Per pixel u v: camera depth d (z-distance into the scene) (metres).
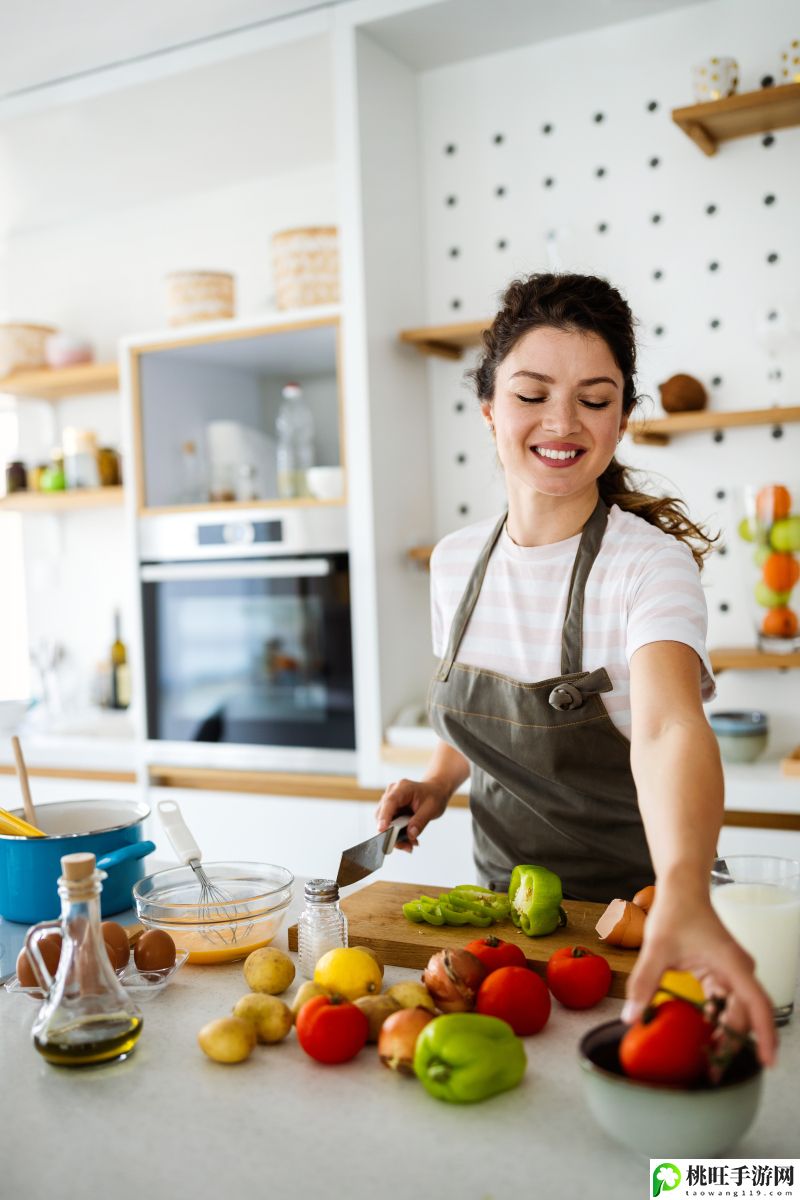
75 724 3.25
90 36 2.52
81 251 3.52
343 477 2.59
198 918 1.18
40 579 3.56
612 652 1.35
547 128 2.63
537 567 1.43
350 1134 0.84
